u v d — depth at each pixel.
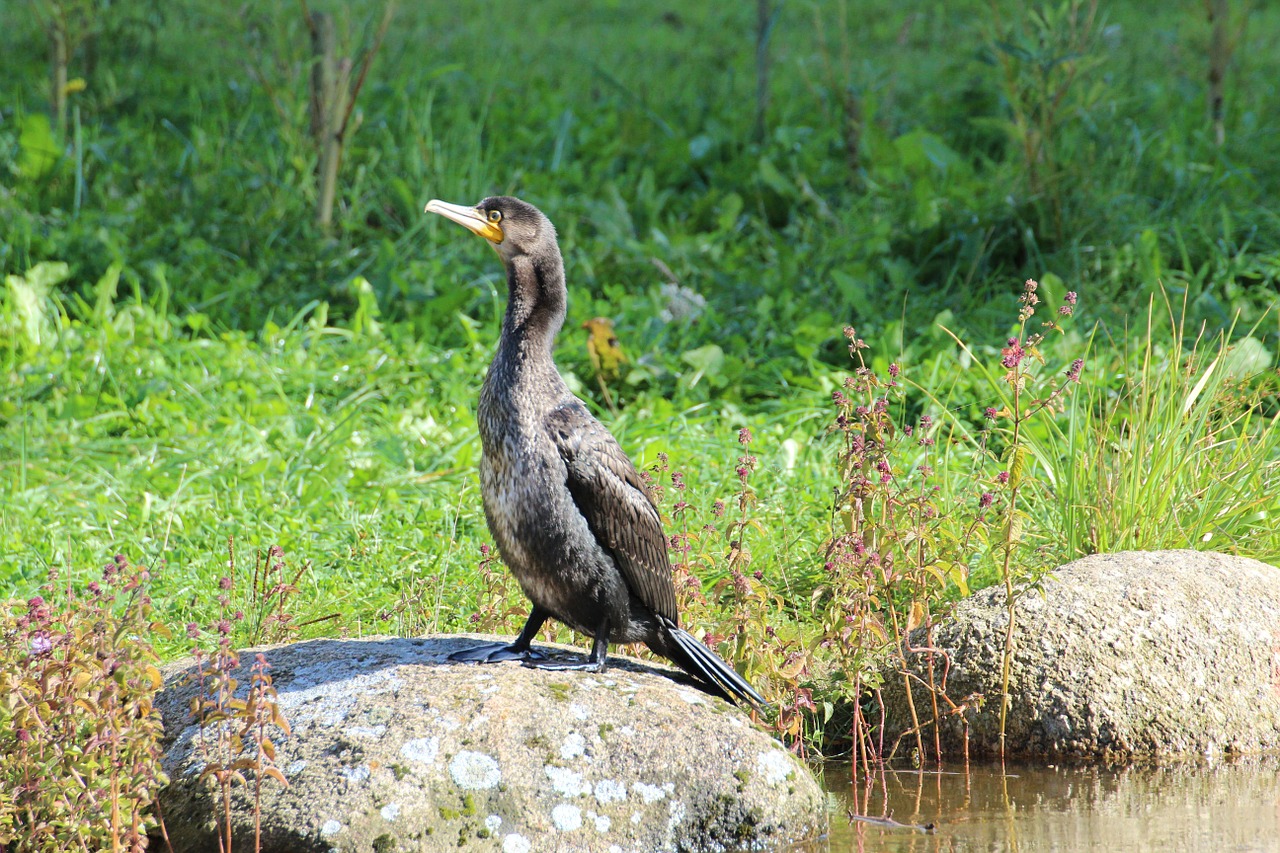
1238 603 8.33
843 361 14.12
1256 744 7.93
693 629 8.38
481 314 15.27
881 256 15.82
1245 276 14.84
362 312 14.55
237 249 16.34
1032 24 16.25
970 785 7.54
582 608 7.03
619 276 16.05
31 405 12.66
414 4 28.00
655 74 23.30
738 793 6.58
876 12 28.19
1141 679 7.94
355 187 17.23
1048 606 8.24
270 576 9.46
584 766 6.45
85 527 10.52
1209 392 9.73
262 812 6.17
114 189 17.59
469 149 18.31
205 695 6.94
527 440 6.84
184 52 23.17
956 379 11.91
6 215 16.38
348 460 11.89
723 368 13.67
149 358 13.67
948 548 7.95
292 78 17.36
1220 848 6.54
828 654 8.31
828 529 9.97
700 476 11.23
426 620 9.03
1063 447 10.58
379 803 6.13
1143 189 16.91
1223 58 18.36
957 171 17.17
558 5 29.55
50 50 18.27
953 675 8.12
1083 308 14.22
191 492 11.35
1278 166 18.03
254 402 12.92
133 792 6.00
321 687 6.83
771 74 23.12
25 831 5.99
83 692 5.91
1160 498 9.25
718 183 18.61
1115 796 7.30
